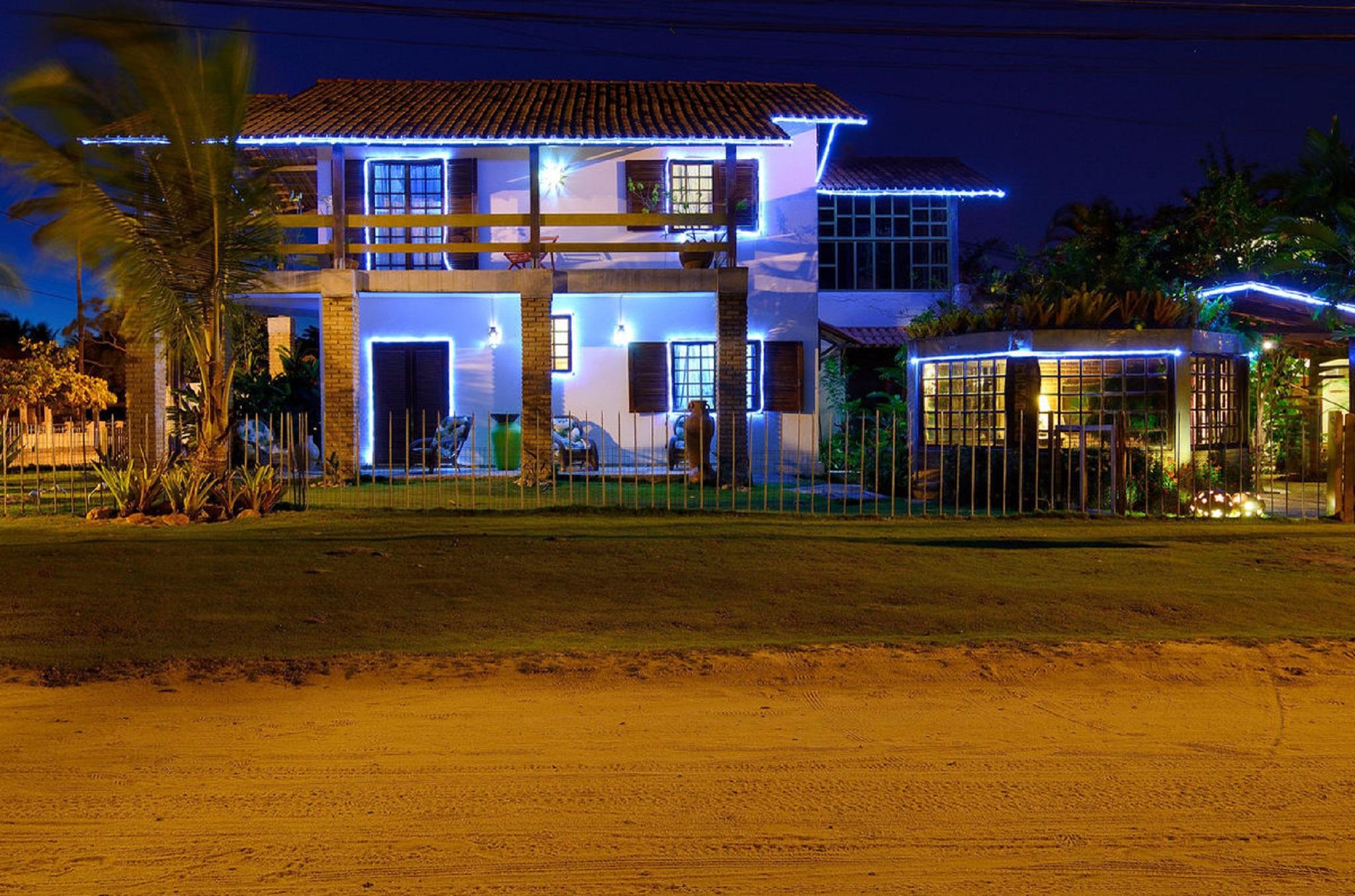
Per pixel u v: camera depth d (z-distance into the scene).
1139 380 14.86
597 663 6.48
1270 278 21.44
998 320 15.37
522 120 18.92
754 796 4.48
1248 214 22.84
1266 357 17.89
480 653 6.69
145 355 17.58
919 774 4.75
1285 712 5.75
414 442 19.06
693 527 11.69
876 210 24.66
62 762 4.85
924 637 7.15
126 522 12.05
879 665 6.53
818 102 20.64
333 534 11.06
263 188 13.41
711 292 17.52
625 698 5.89
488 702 5.79
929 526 12.04
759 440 19.64
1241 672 6.49
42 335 38.53
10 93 11.70
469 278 17.23
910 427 17.00
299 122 18.25
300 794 4.48
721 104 20.41
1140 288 20.41
